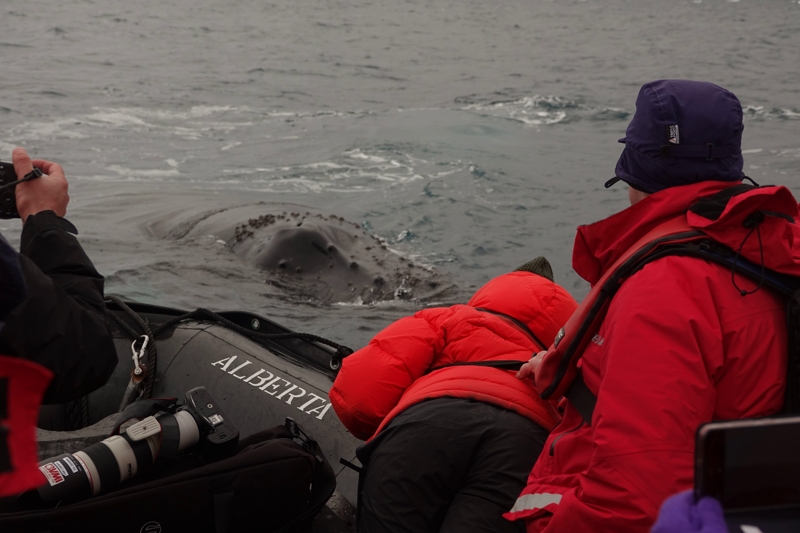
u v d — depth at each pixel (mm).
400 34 49094
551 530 1749
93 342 1693
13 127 18250
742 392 1698
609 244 2029
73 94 23469
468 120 20859
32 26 40531
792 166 14688
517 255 9562
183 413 2404
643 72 32719
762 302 1729
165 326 3859
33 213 1965
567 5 74938
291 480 2406
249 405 3523
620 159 2074
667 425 1620
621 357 1709
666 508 866
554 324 2684
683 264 1764
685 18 62594
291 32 46906
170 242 9125
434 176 14016
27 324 1580
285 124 20438
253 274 7816
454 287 7664
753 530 907
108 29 42094
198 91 25781
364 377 2594
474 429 2238
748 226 1737
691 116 1893
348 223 9383
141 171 14578
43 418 3584
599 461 1674
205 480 2289
